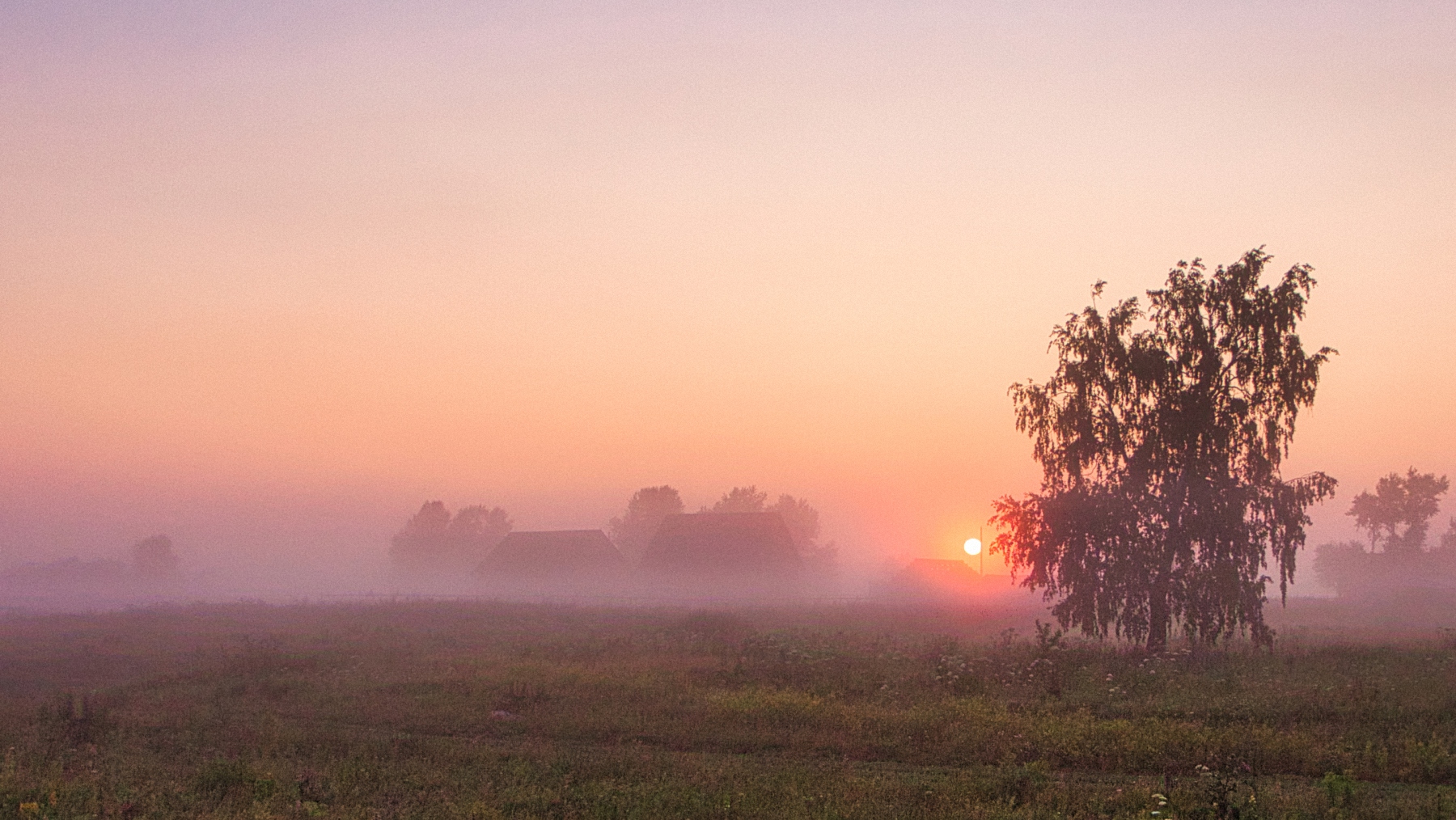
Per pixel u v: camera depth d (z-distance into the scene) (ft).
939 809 41.50
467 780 48.73
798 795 44.16
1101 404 120.67
